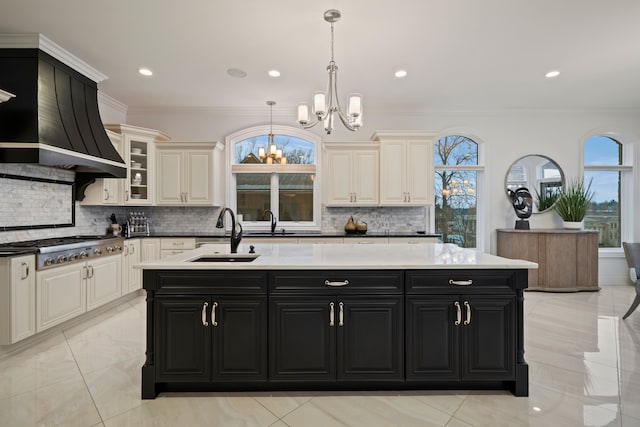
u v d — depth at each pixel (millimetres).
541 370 2361
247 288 2006
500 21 2752
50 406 1918
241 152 5293
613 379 2236
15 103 2838
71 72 3301
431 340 2018
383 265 1981
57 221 3732
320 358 2012
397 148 4676
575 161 5207
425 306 2014
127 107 4969
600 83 4148
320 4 2508
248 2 2482
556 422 1775
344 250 2688
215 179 4832
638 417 1822
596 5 2535
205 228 5086
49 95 2998
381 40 3057
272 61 3494
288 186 5301
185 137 5113
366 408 1901
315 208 5164
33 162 2732
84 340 2938
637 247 3434
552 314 3643
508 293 2016
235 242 2541
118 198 4336
